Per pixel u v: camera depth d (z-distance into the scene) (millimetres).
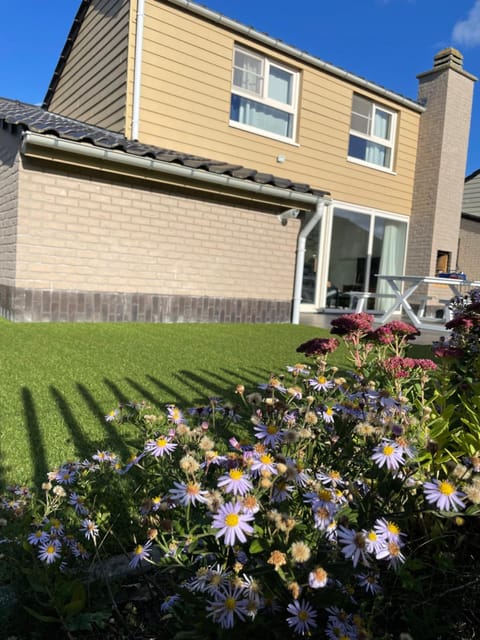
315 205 7559
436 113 10812
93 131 6715
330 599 1012
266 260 7594
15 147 5504
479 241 13445
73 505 1592
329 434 1536
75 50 9016
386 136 10711
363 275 10633
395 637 1205
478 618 1251
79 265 5910
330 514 1096
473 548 1381
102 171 5895
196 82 7727
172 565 1169
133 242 6289
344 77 9508
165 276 6605
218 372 3928
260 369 4094
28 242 5547
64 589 1248
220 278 7129
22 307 5574
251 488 1084
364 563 1045
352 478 1439
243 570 1089
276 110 8914
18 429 2467
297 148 9102
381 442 1303
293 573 999
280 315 7844
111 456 1842
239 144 8328
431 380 2377
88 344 4691
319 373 2012
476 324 2342
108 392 3195
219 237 7055
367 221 10516
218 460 1258
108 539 1582
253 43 8289
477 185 15312
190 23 7578
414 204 11242
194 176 6125
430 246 10961
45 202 5605
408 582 1167
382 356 2752
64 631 1247
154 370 3877
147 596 1434
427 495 1099
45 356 4074
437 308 11156
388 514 1223
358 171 10125
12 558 1353
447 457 1692
